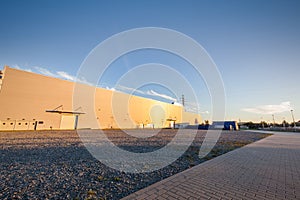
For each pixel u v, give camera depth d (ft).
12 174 13.56
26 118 71.77
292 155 23.40
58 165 16.57
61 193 10.07
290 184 11.84
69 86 86.43
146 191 10.35
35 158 19.35
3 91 66.95
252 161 19.20
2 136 43.93
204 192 10.30
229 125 132.98
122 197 9.64
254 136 62.18
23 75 72.90
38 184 11.51
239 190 10.68
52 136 47.01
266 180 12.66
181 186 11.27
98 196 9.70
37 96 75.87
